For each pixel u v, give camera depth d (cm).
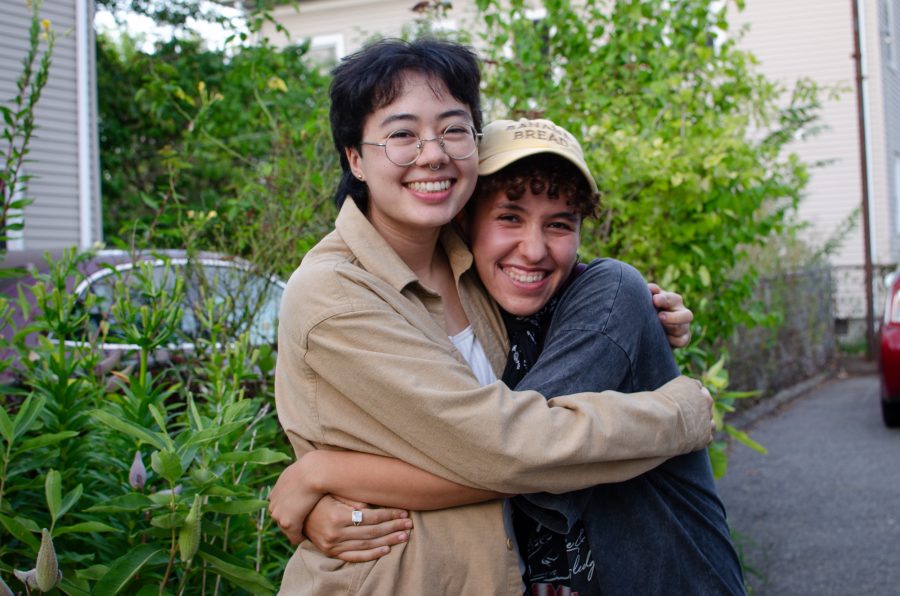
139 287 333
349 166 197
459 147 183
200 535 200
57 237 916
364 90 182
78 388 245
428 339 177
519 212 196
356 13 1598
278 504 180
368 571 170
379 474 172
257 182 483
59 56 915
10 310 289
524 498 179
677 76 463
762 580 425
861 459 665
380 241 187
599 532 184
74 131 930
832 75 1516
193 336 372
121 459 237
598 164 385
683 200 381
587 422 169
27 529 194
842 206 1527
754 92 567
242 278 385
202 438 193
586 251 381
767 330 918
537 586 189
